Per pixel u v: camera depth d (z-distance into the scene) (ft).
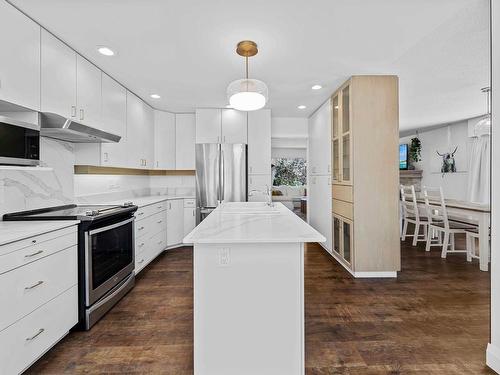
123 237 9.29
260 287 5.32
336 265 12.59
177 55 9.16
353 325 7.55
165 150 16.16
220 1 6.43
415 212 16.35
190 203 15.76
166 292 9.75
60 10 6.73
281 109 16.20
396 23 7.37
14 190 7.59
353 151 11.00
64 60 8.32
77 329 7.33
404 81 11.81
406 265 12.59
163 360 6.12
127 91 12.55
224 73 10.68
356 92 10.94
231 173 15.43
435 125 21.25
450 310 8.38
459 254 14.40
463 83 12.12
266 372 5.34
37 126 7.03
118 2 6.44
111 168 12.75
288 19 7.16
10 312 5.11
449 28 7.67
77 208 9.34
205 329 5.30
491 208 5.87
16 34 6.59
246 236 5.28
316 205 16.38
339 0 6.41
